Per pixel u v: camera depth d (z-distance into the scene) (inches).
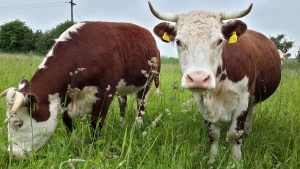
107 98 196.5
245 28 153.2
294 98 306.5
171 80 413.7
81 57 187.6
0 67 442.9
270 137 185.5
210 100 171.2
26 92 167.0
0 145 157.8
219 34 147.4
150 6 161.6
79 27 199.5
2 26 1760.6
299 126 201.8
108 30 212.1
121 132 194.2
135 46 228.7
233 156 157.8
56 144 163.2
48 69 180.5
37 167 136.6
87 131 195.0
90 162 137.2
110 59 198.5
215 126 181.3
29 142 166.1
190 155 153.5
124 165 146.7
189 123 203.5
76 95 190.4
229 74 165.9
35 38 1716.3
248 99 176.7
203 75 134.7
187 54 144.9
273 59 216.8
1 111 227.0
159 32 169.9
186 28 149.3
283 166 151.0
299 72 451.8
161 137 182.9
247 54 176.6
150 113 248.2
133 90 237.8
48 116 172.7
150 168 139.6
